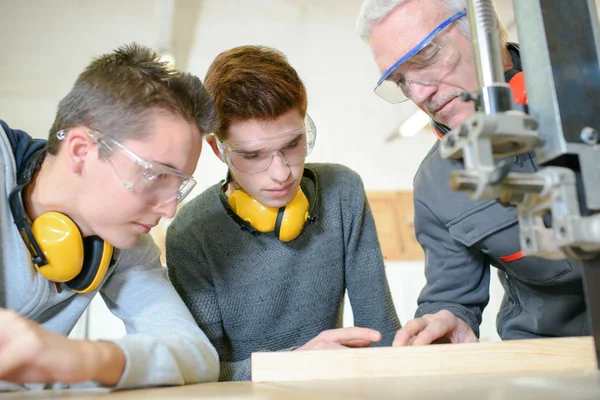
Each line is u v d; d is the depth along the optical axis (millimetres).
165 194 1038
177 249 1504
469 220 1416
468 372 942
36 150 1120
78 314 1201
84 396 707
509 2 4062
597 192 680
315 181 1532
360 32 1468
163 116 1007
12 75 4371
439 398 526
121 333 4148
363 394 608
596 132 692
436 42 1271
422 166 1566
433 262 1551
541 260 1332
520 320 1480
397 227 4941
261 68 1320
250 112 1264
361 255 1621
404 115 5031
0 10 3885
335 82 4797
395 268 4859
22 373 697
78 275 1101
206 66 4480
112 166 990
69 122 1026
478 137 634
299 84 1376
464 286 1498
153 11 4043
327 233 1563
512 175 660
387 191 4988
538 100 718
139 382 843
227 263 1505
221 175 4668
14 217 1025
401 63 1308
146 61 1072
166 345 951
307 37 4398
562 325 1393
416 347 957
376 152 5055
